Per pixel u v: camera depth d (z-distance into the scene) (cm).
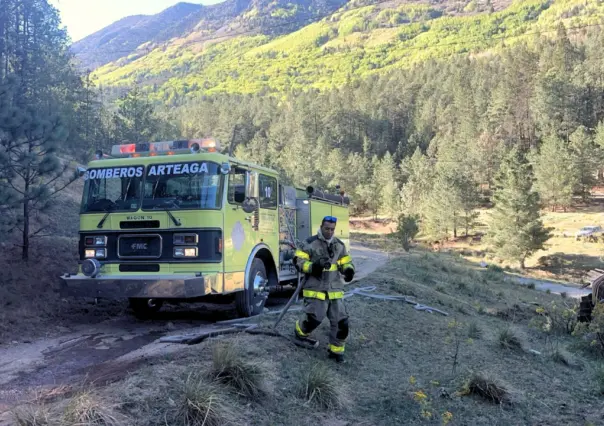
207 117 14575
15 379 597
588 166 7794
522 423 543
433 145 11206
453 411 554
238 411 477
